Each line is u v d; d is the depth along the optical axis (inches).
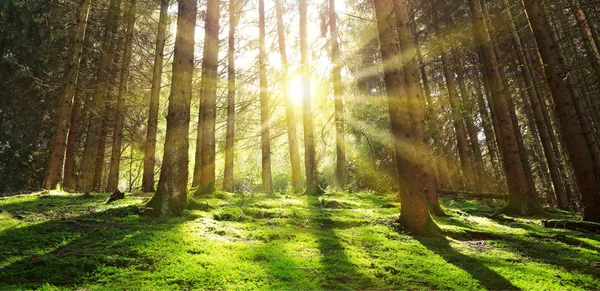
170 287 121.3
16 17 459.2
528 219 319.3
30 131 536.7
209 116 392.2
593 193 279.4
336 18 632.4
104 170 770.2
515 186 356.5
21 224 180.5
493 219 327.3
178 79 249.8
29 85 505.7
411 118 344.5
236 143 735.7
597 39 438.0
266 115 567.8
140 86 645.9
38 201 261.0
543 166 739.4
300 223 250.5
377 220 264.5
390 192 577.0
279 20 601.3
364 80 615.5
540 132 513.7
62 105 353.7
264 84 567.8
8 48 477.4
